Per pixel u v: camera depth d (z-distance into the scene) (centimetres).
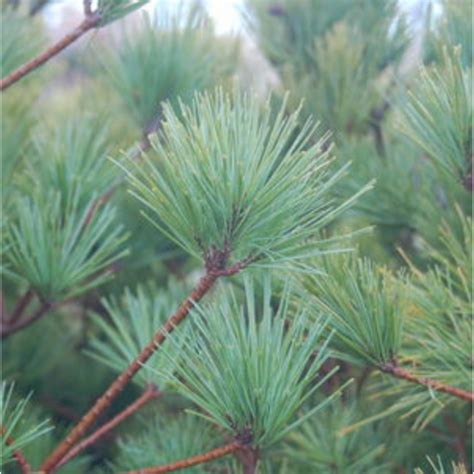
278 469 126
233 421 89
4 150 127
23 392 165
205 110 87
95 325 169
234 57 161
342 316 95
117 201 142
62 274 111
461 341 99
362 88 150
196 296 88
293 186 87
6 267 121
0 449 92
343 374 135
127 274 159
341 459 118
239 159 85
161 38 136
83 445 101
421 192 132
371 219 137
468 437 127
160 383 108
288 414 89
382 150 153
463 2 127
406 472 125
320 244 88
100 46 139
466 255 110
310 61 165
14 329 117
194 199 85
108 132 135
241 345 89
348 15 164
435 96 102
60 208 119
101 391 168
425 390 103
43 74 152
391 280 100
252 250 88
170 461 117
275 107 148
